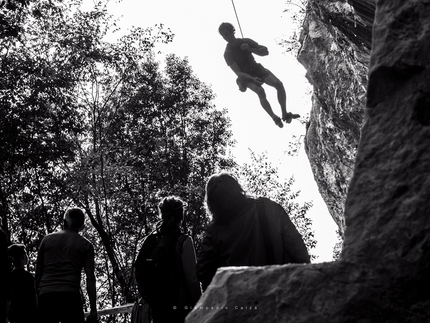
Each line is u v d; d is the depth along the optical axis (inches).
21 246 265.9
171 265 185.5
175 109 1230.3
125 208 1124.5
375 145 109.3
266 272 104.3
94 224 1037.2
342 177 829.2
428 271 98.5
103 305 1091.9
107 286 1112.2
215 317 102.7
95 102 1069.1
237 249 141.5
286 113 368.8
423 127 106.2
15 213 916.6
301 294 101.0
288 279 102.6
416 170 104.1
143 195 1103.0
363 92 677.9
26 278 260.8
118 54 1056.8
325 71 751.7
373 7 422.3
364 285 100.1
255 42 368.5
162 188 1141.7
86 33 1011.9
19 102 900.6
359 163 109.6
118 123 1149.7
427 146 104.7
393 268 100.1
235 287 104.4
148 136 1156.5
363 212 105.8
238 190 145.6
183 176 1184.2
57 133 940.0
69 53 1003.3
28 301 259.0
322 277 101.3
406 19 112.8
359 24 476.7
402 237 101.3
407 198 103.2
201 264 146.1
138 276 187.6
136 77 1135.0
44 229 915.4
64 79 936.9
